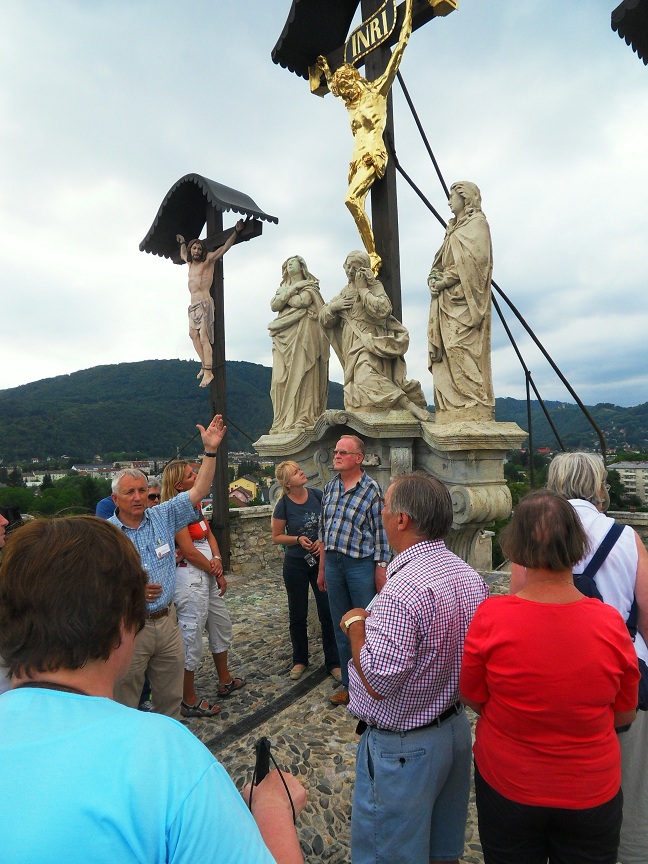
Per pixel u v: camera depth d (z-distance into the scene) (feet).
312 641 20.06
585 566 7.30
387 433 19.21
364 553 13.93
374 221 21.86
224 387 29.22
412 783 6.81
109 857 2.52
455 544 19.88
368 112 20.95
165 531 11.85
